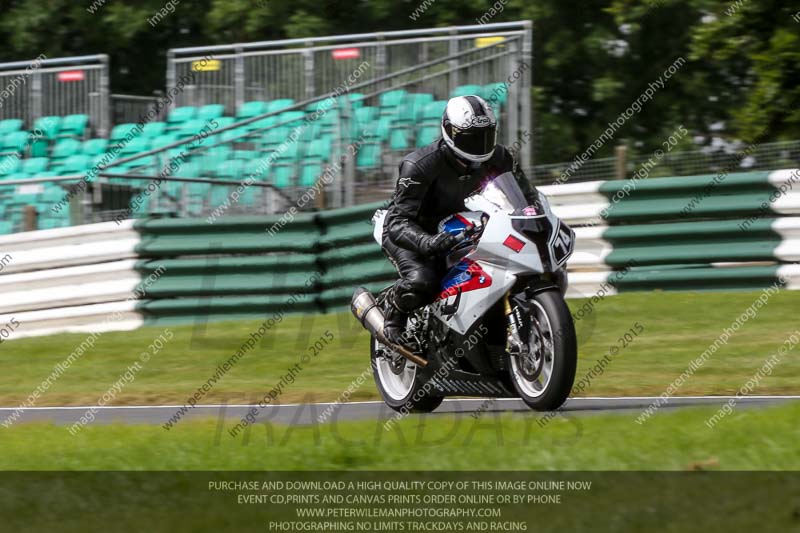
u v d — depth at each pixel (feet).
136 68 270.46
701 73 242.17
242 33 251.39
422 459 58.59
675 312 125.18
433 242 75.72
